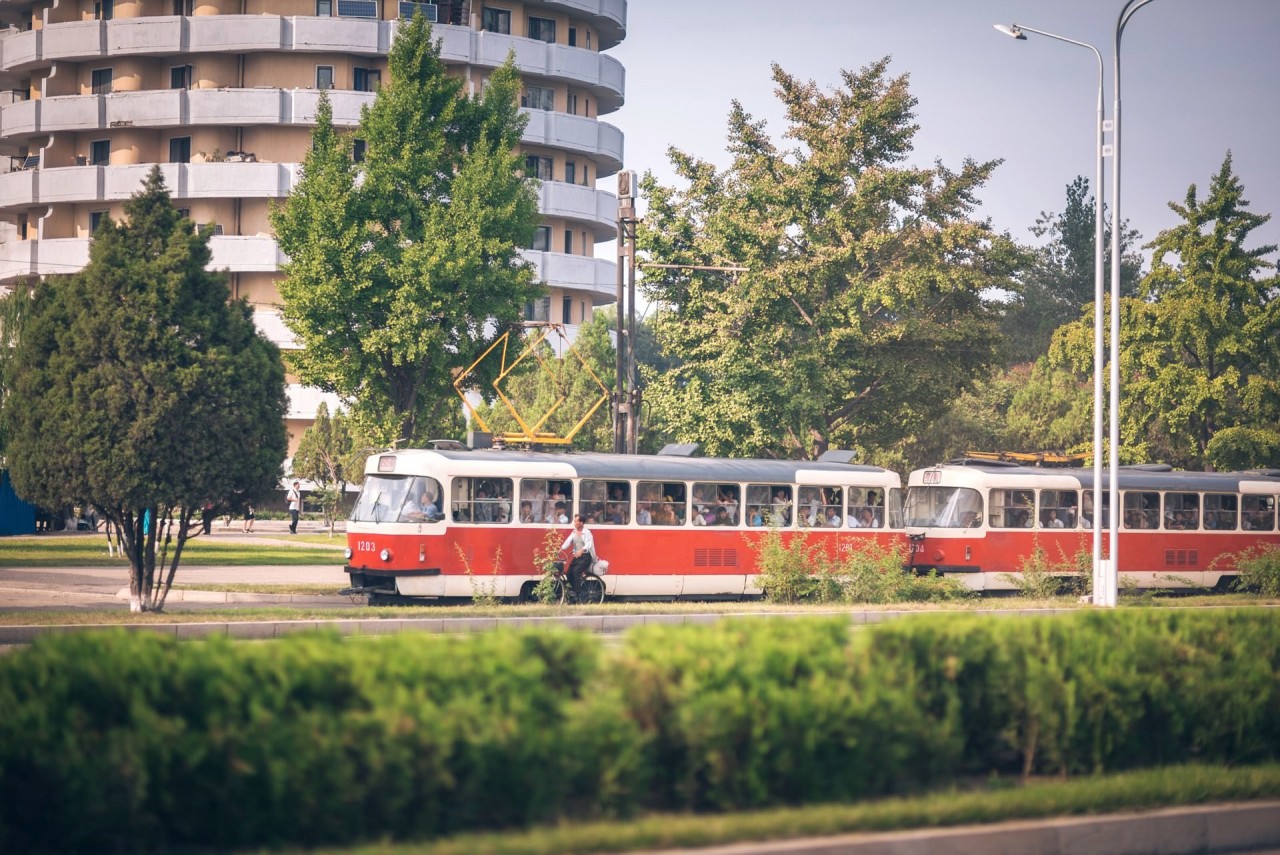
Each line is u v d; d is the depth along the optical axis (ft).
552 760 31.53
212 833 29.07
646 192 168.45
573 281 290.15
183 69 273.95
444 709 31.01
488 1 285.43
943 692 38.58
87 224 277.64
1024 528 132.87
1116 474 106.93
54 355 82.33
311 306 138.62
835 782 34.86
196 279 85.30
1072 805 35.55
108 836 28.40
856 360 158.71
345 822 29.43
